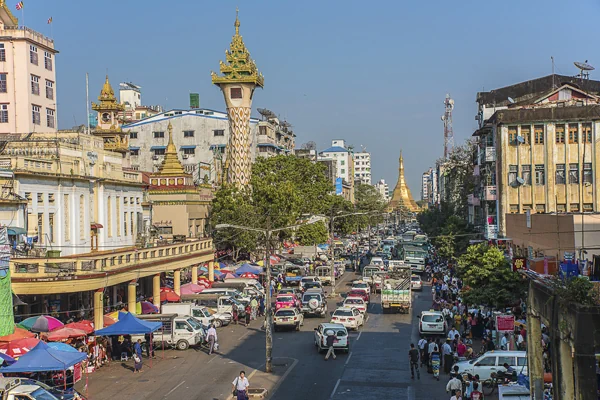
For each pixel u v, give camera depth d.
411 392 32.84
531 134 64.38
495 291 44.34
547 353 32.69
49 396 26.88
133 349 42.88
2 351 31.95
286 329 52.09
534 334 24.77
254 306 58.19
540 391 24.61
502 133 64.94
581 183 63.38
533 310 24.59
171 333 44.97
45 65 69.38
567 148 63.75
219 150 111.56
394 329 51.03
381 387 33.84
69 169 48.12
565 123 63.66
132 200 60.84
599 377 23.52
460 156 93.81
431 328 46.06
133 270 48.25
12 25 65.88
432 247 114.69
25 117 65.19
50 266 39.19
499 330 36.22
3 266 32.88
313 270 85.88
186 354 43.34
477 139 82.56
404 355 41.50
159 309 52.88
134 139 119.12
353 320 50.53
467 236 81.31
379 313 59.84
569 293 19.50
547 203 63.88
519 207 64.56
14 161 41.81
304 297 59.06
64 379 30.75
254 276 71.12
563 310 20.03
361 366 38.66
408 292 59.34
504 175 64.81
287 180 93.88
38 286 38.59
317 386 34.22
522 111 64.50
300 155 183.88
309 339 47.72
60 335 35.84
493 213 68.06
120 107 86.75
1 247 32.88
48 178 45.16
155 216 77.12
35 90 67.19
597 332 18.50
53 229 46.12
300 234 91.69
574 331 18.94
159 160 116.88
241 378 30.14
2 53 65.19
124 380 36.22
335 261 93.94
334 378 35.84
